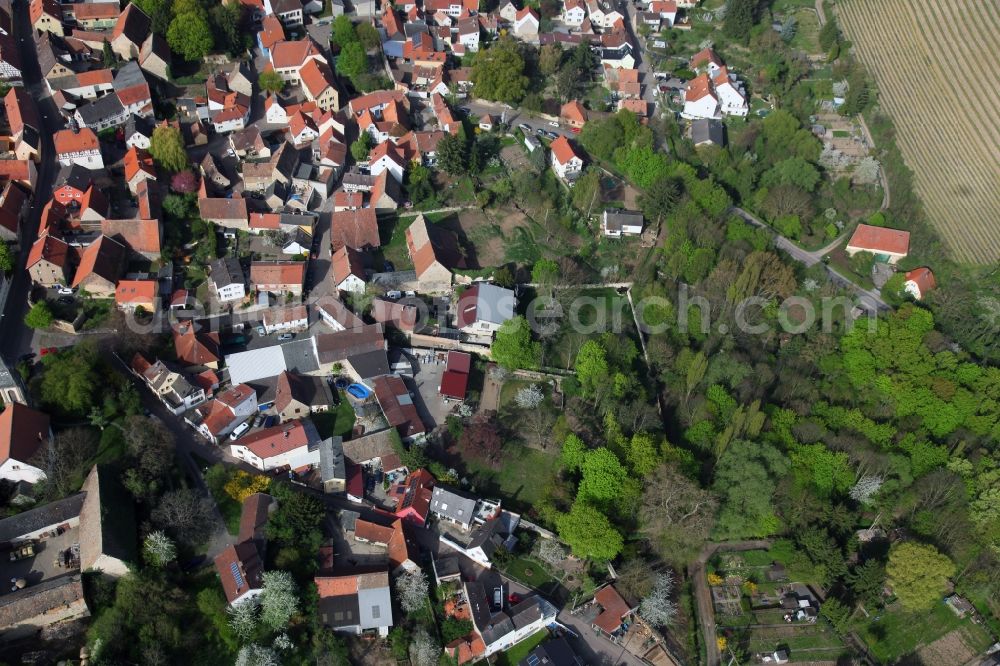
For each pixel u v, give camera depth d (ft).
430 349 543.39
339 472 454.81
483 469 481.87
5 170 568.41
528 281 590.14
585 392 511.81
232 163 643.86
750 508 454.40
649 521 448.24
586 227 636.07
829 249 636.89
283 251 581.53
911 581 428.97
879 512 473.67
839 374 533.14
